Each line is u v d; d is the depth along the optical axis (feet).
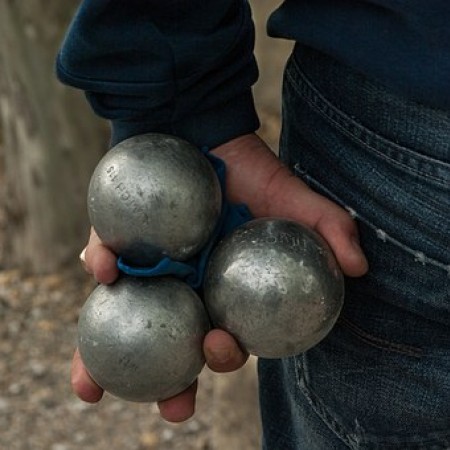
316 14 4.90
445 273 4.89
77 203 16.02
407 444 5.43
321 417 5.64
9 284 16.21
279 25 5.07
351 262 4.94
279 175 5.23
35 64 15.25
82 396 5.24
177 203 4.75
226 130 5.25
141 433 12.98
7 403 13.67
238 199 5.28
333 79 5.00
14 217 16.29
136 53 4.91
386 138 4.85
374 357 5.30
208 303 4.82
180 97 5.07
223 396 10.45
